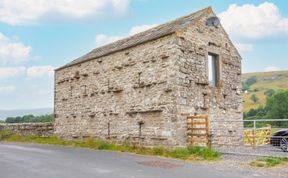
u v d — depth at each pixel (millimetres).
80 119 20922
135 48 17234
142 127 16344
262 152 13812
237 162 11391
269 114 56844
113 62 18609
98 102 19469
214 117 16781
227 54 18297
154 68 16000
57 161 12102
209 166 10688
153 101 15828
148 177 8812
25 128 25969
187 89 15391
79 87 21281
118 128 17844
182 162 11719
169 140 14688
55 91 23750
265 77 118062
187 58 15617
